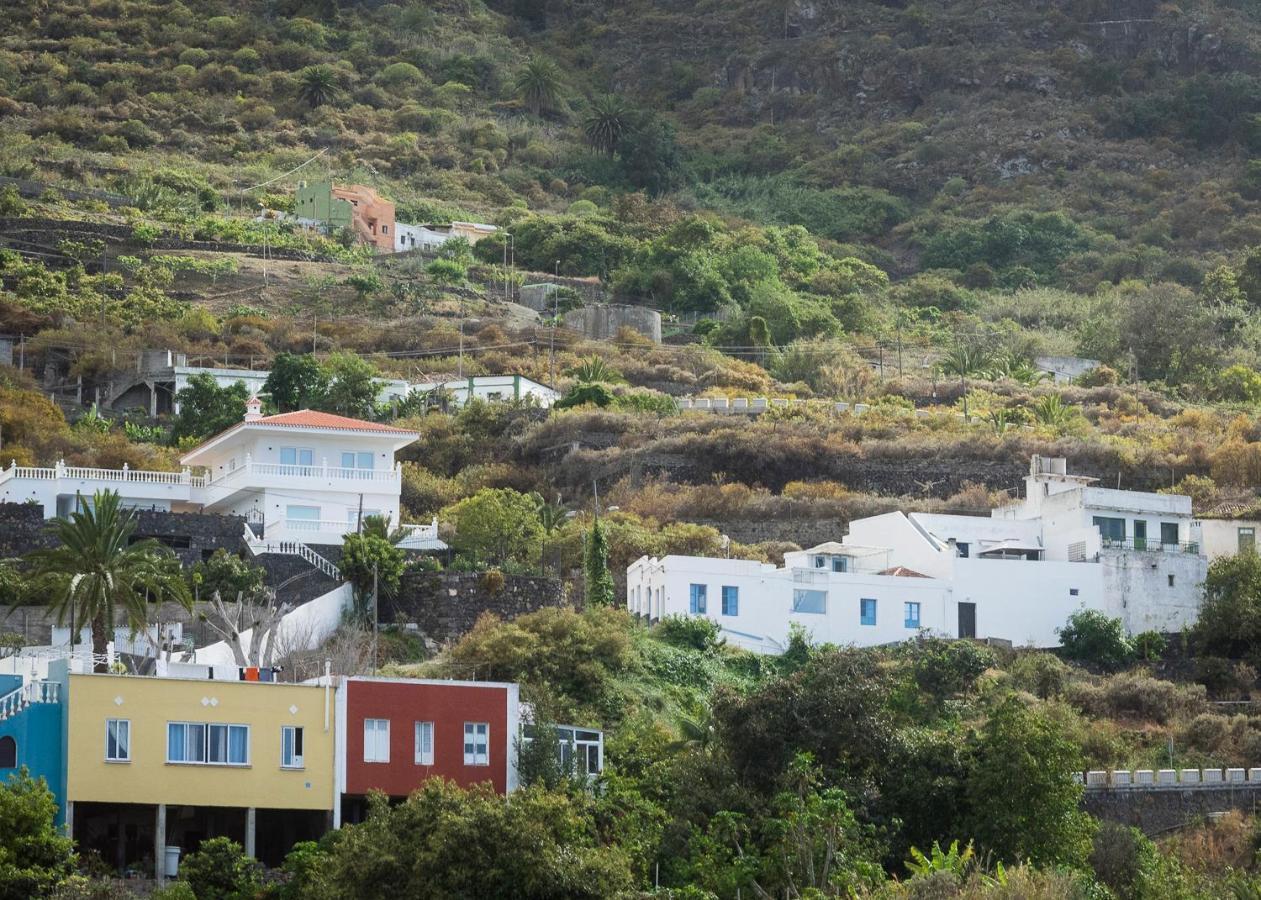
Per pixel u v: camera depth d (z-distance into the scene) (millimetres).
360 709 126250
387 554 171500
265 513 191750
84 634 154500
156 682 121375
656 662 163875
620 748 140500
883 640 179750
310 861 116125
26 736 118375
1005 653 177750
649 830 127688
